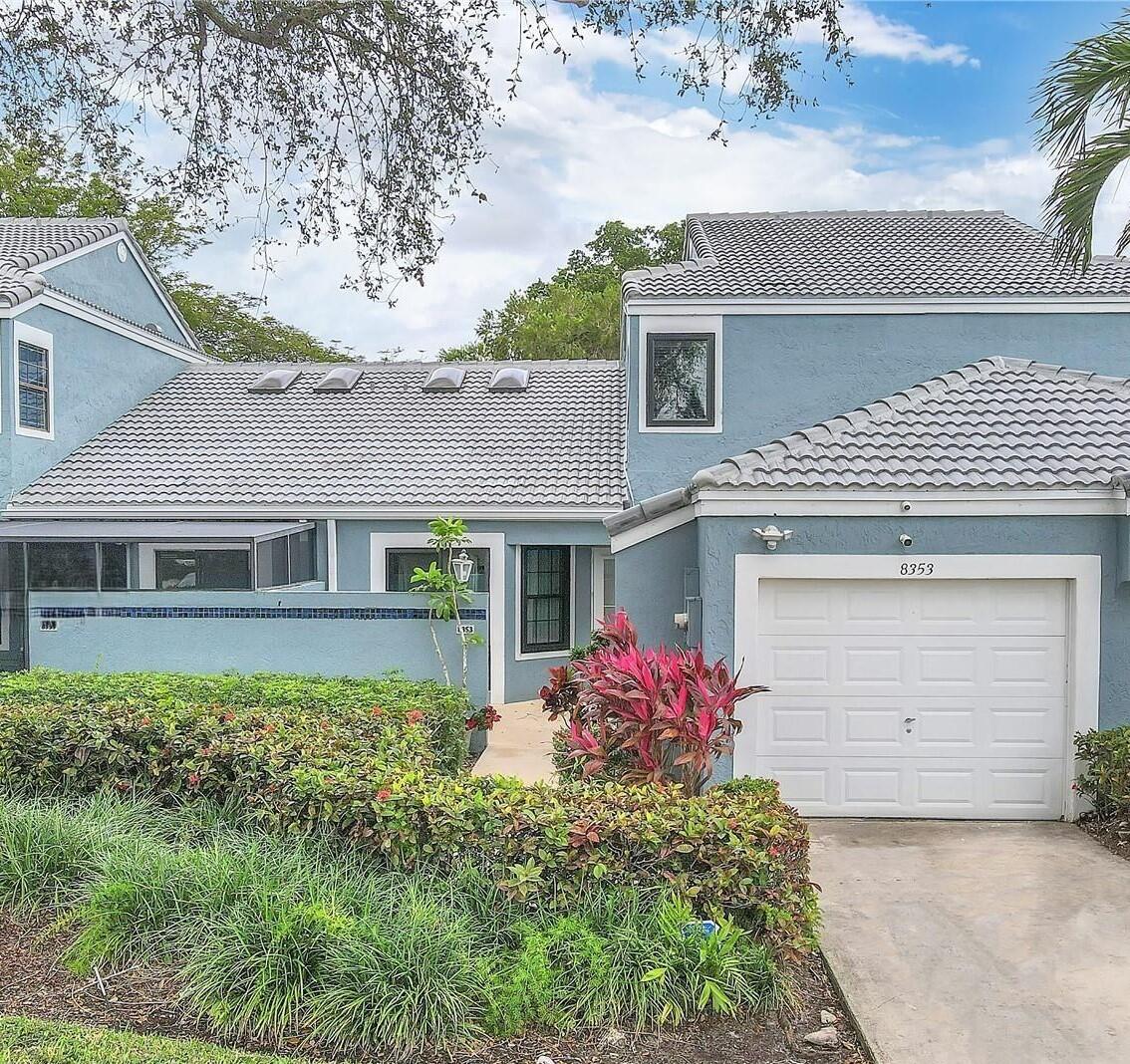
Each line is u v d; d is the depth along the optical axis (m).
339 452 20.97
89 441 21.12
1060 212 10.77
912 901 9.24
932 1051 6.49
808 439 12.94
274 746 9.09
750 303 19.23
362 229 11.30
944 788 12.01
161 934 7.17
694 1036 6.47
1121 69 9.98
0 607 16.89
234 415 22.72
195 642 16.19
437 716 12.02
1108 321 19.00
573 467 20.42
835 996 7.36
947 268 20.69
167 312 25.31
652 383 19.50
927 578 11.83
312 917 6.79
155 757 9.48
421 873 7.61
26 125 10.50
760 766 12.06
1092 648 11.67
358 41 10.42
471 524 19.64
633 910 7.04
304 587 19.05
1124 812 11.16
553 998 6.54
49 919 7.68
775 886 7.09
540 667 20.66
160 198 11.30
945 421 13.18
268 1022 6.31
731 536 11.92
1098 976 7.60
